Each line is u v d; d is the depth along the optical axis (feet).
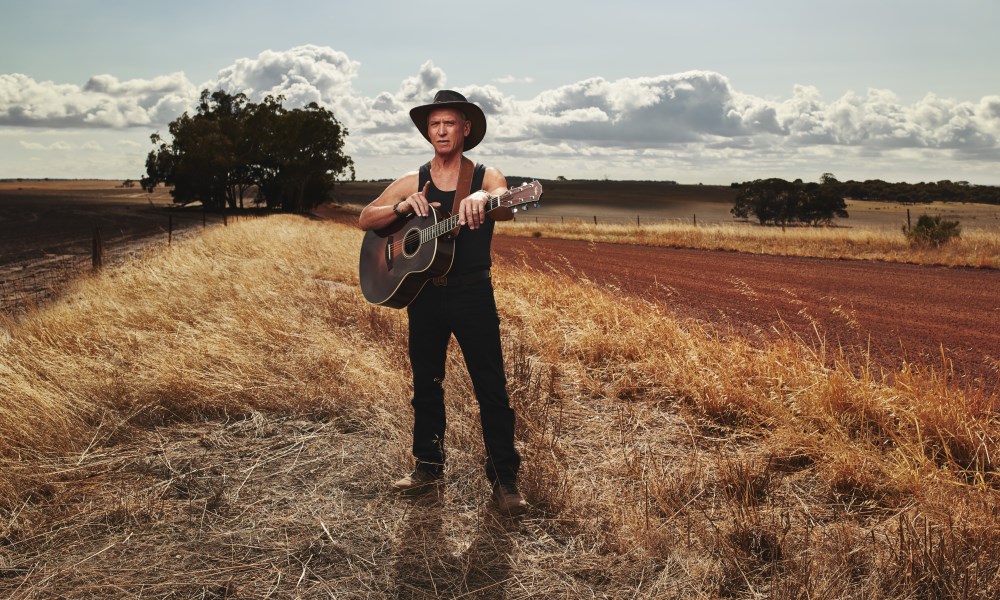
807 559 7.91
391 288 10.01
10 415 11.71
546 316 22.24
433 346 10.16
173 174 230.48
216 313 21.24
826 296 33.09
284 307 23.09
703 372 14.88
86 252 55.06
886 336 22.93
